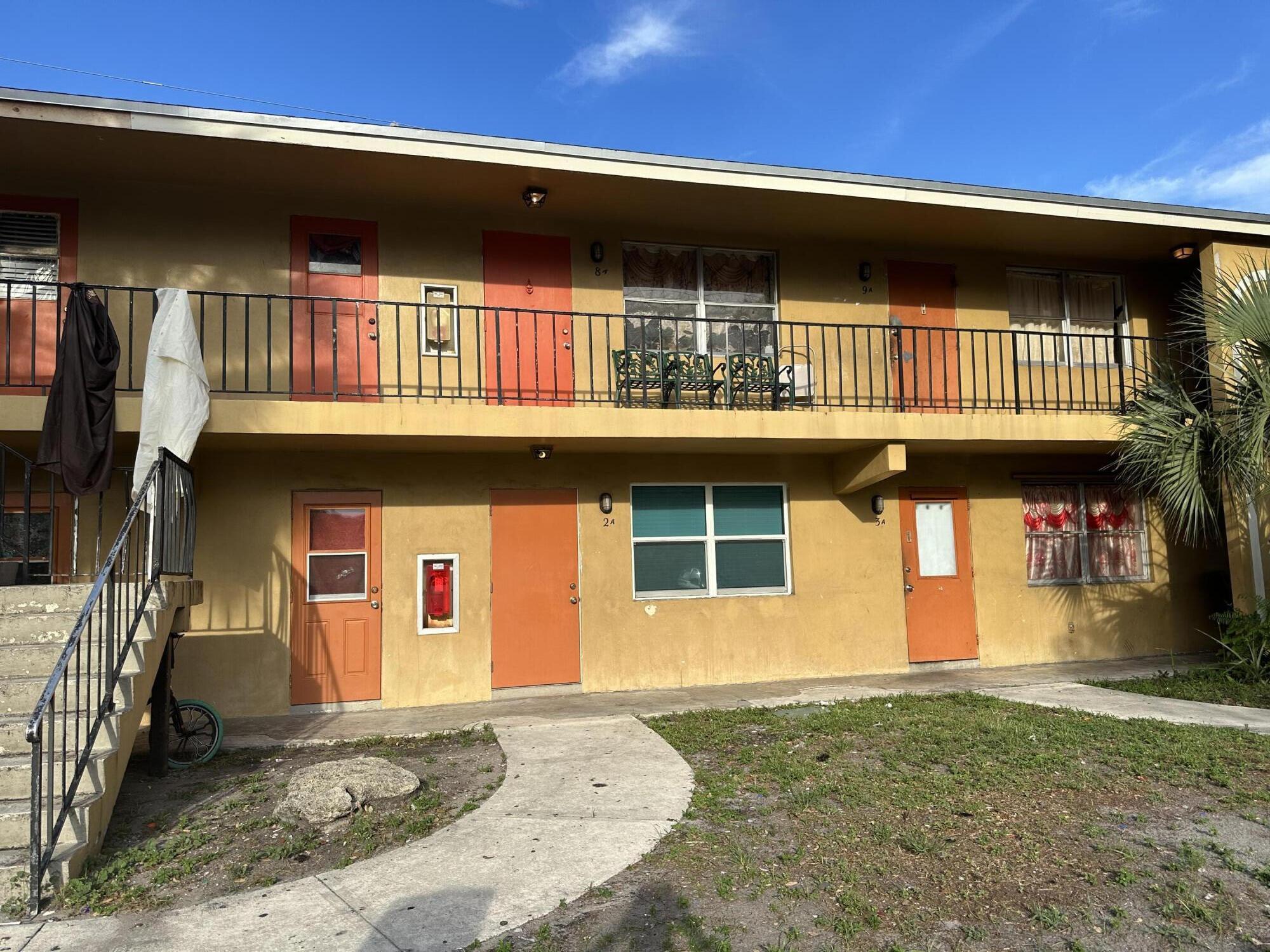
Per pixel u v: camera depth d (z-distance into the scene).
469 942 3.65
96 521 8.07
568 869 4.38
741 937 3.69
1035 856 4.50
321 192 8.83
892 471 9.39
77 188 8.30
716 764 6.26
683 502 10.02
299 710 8.52
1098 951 3.61
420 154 7.90
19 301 8.08
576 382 9.59
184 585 6.50
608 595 9.54
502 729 7.49
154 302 8.22
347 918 3.89
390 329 9.05
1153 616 11.59
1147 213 10.26
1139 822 4.98
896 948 3.58
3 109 6.98
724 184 8.80
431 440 8.33
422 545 9.02
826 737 6.86
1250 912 3.94
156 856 4.64
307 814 5.17
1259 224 10.66
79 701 5.00
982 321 11.19
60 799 4.58
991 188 9.65
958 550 10.91
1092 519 11.62
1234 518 10.34
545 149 8.21
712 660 9.82
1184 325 11.80
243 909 4.00
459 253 9.34
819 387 10.41
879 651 10.45
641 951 3.57
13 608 5.90
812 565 10.33
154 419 6.98
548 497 9.48
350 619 8.76
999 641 10.94
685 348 10.06
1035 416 9.94
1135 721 7.23
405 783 5.64
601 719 7.77
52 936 3.77
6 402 7.04
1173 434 9.20
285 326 8.72
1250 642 9.30
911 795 5.39
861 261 10.77
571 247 9.72
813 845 4.65
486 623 9.12
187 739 6.75
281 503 8.68
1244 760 6.04
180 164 8.06
